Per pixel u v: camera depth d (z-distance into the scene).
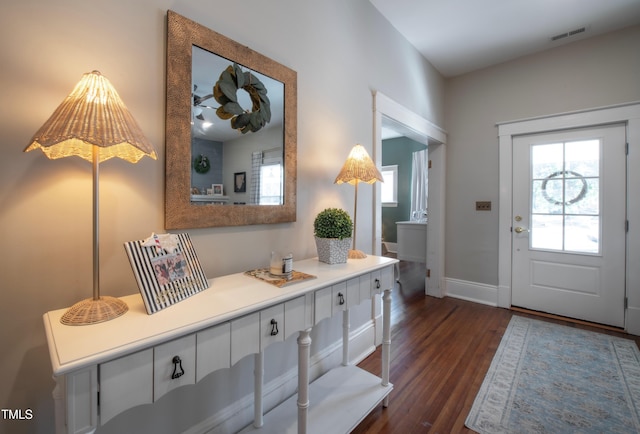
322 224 1.58
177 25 1.14
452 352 2.21
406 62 2.75
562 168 2.91
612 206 2.68
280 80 1.55
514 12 2.38
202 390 1.25
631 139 2.56
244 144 1.38
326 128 1.88
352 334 2.08
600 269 2.73
